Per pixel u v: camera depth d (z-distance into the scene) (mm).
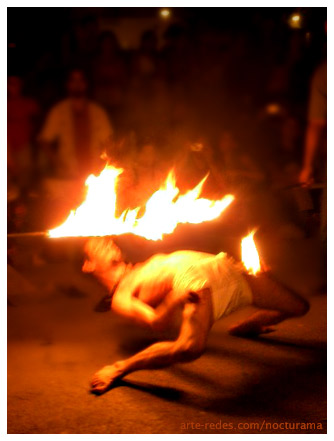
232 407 3652
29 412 3598
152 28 10484
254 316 4555
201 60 9336
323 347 4477
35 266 6363
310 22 8945
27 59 9219
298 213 6355
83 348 4504
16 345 4539
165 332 4793
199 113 9125
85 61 8781
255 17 9609
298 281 5797
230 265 3951
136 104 8727
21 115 7605
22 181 7523
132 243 5289
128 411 3605
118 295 4047
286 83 9211
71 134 7297
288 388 3877
